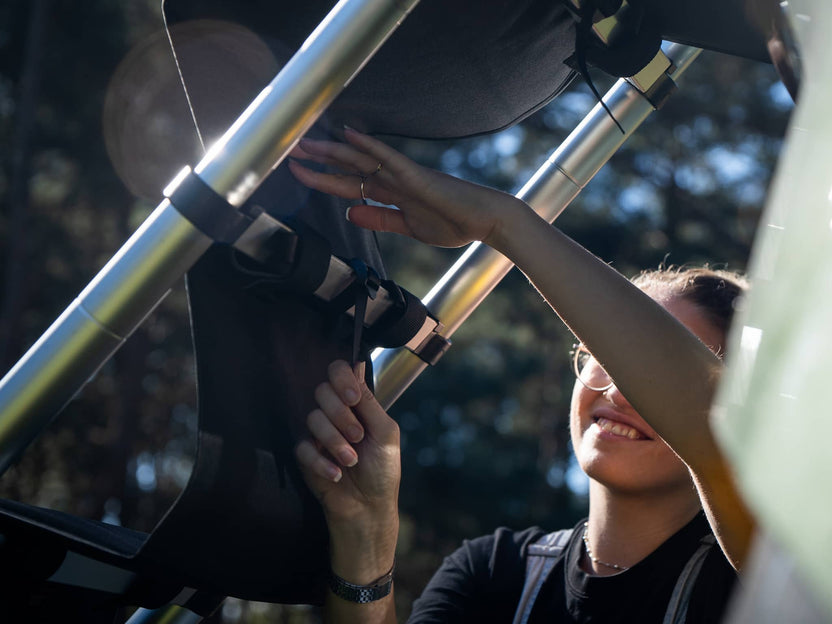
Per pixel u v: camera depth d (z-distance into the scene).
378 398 1.29
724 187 13.97
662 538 1.43
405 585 13.68
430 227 1.05
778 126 13.94
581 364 1.62
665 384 0.93
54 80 12.96
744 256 13.44
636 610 1.39
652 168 14.12
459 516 14.09
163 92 12.97
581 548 1.53
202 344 0.91
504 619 1.56
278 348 1.03
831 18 0.52
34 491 11.90
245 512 0.93
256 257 0.89
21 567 0.98
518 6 1.06
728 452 0.49
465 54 1.10
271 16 0.99
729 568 1.32
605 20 1.03
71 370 0.85
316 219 1.14
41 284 13.28
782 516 0.42
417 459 14.45
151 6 13.30
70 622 1.04
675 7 1.00
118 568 1.03
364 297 1.02
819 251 0.47
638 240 13.62
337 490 1.10
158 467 13.12
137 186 13.05
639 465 1.40
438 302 1.31
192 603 1.17
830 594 0.40
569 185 1.31
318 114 0.85
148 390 13.21
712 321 1.51
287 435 1.03
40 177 13.69
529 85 1.18
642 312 0.96
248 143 0.83
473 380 14.55
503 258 1.32
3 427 0.85
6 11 13.18
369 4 0.83
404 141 14.21
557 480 14.17
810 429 0.42
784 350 0.46
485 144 14.34
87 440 12.55
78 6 13.09
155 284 0.84
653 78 1.27
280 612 10.12
